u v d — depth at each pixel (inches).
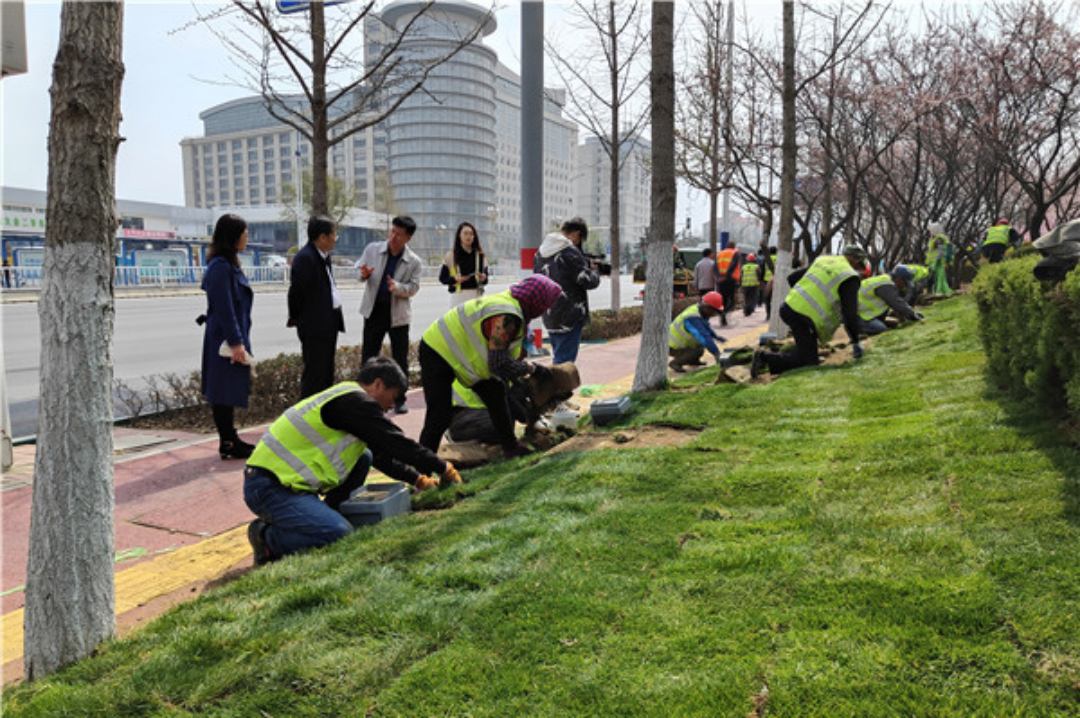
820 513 138.6
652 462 189.3
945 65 687.1
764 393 267.7
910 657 89.7
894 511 135.3
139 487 228.1
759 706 85.4
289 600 126.2
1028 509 122.2
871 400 232.7
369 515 173.6
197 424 316.8
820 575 113.0
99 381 121.0
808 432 206.4
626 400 258.4
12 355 546.0
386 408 177.8
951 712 79.5
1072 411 154.6
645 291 305.3
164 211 2832.2
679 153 700.7
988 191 856.9
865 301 407.2
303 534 160.4
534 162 446.6
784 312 324.8
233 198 4707.2
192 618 126.5
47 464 118.3
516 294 207.5
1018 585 101.2
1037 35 638.5
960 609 97.3
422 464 175.2
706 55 633.0
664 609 109.6
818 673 88.7
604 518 149.3
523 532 147.3
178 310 960.9
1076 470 132.8
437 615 116.1
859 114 718.5
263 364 331.3
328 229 259.9
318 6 312.7
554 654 100.9
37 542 118.6
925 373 256.7
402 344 316.5
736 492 160.1
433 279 2458.2
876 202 748.0
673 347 418.9
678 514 149.6
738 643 97.9
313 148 322.7
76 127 116.3
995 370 210.5
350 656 106.3
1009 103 695.1
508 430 223.3
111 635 123.9
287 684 101.3
